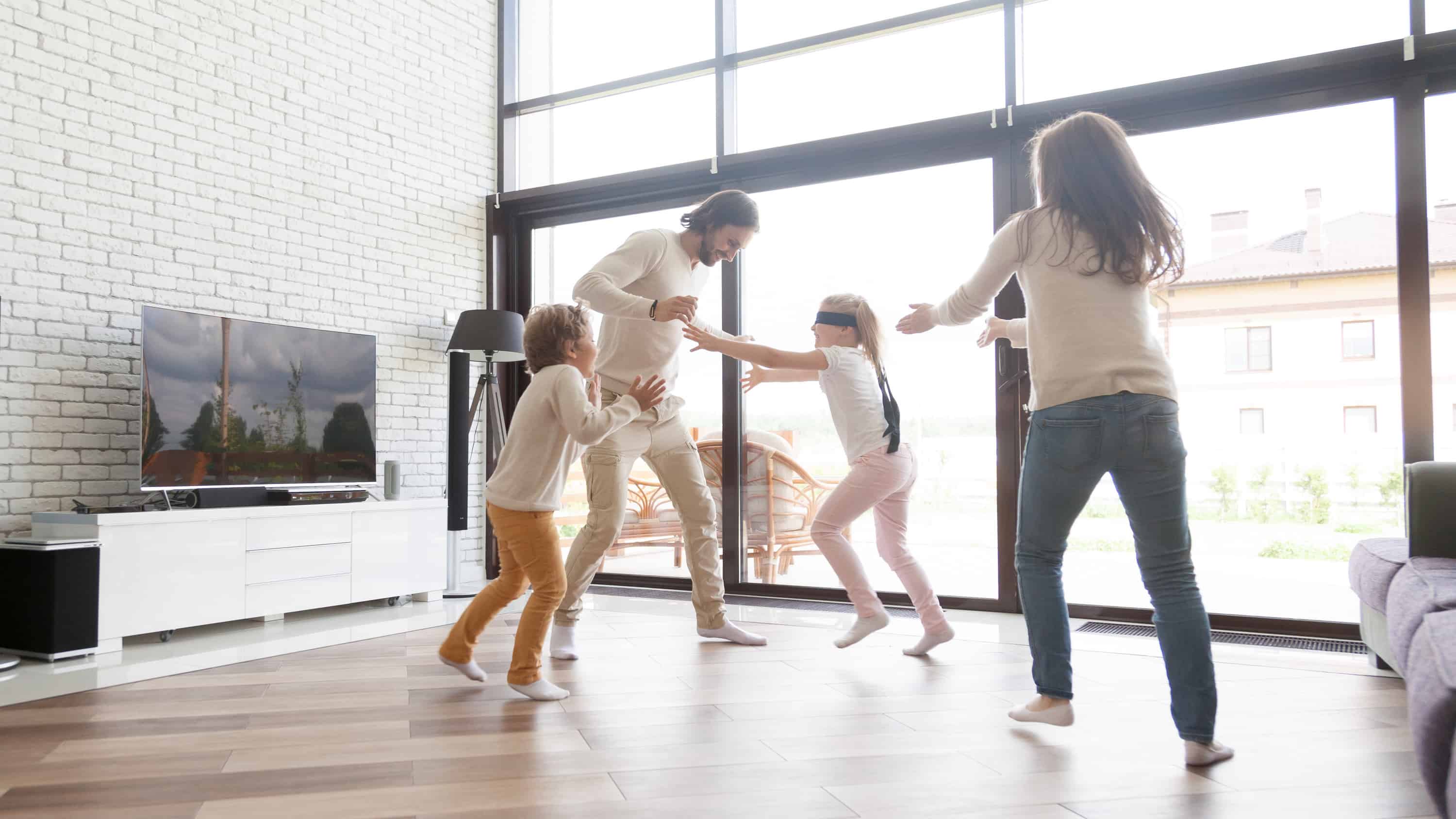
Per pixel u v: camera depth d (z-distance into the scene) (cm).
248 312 416
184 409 372
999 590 387
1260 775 180
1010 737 208
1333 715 227
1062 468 193
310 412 420
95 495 364
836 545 308
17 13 344
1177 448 187
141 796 172
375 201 472
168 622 338
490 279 523
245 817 161
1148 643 321
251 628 367
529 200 517
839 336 310
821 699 244
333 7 457
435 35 507
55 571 305
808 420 434
